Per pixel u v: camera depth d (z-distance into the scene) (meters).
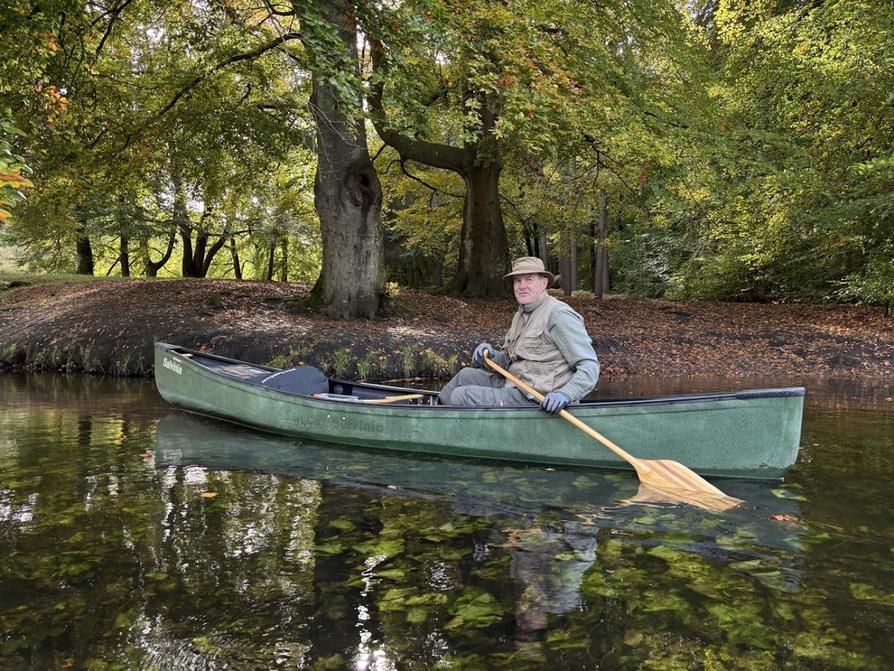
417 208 20.25
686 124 10.41
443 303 14.82
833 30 12.10
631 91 9.95
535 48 6.98
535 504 3.61
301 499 3.71
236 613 2.30
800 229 14.12
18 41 6.75
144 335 10.53
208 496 3.75
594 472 4.37
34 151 9.56
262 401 5.68
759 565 2.71
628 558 2.80
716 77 12.62
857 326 13.23
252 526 3.22
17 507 3.52
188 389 6.36
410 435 4.95
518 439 4.62
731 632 2.16
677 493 3.82
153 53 12.84
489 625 2.22
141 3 10.55
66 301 14.18
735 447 4.15
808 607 2.33
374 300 11.97
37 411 6.76
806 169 12.03
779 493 3.78
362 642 2.11
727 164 10.90
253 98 14.02
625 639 2.12
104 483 4.02
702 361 10.95
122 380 9.55
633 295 26.33
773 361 10.90
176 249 36.75
